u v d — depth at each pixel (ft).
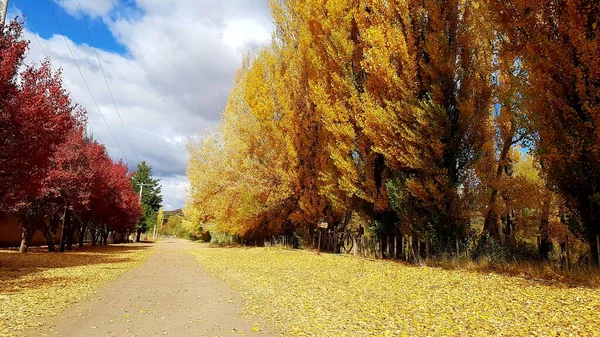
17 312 21.63
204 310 24.18
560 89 30.73
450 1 44.98
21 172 37.50
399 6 45.80
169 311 23.65
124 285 33.71
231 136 94.94
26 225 61.67
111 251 84.53
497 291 27.43
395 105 43.86
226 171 90.79
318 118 69.67
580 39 28.30
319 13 63.46
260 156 84.07
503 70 43.16
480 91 43.39
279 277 39.68
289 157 74.08
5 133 35.35
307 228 82.28
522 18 32.94
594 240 30.91
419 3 46.19
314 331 19.60
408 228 48.14
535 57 31.17
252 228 96.43
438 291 29.01
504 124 46.42
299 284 34.91
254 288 33.06
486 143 45.55
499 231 50.67
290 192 75.56
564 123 30.78
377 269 42.86
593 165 28.84
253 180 80.18
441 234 43.68
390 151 44.29
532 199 41.65
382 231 56.08
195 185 110.52
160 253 82.28
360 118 48.06
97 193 74.95
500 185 42.55
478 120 42.91
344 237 69.51
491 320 20.39
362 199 57.36
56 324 19.66
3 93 34.27
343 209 63.87
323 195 71.20
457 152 43.73
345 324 20.94
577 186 30.83
